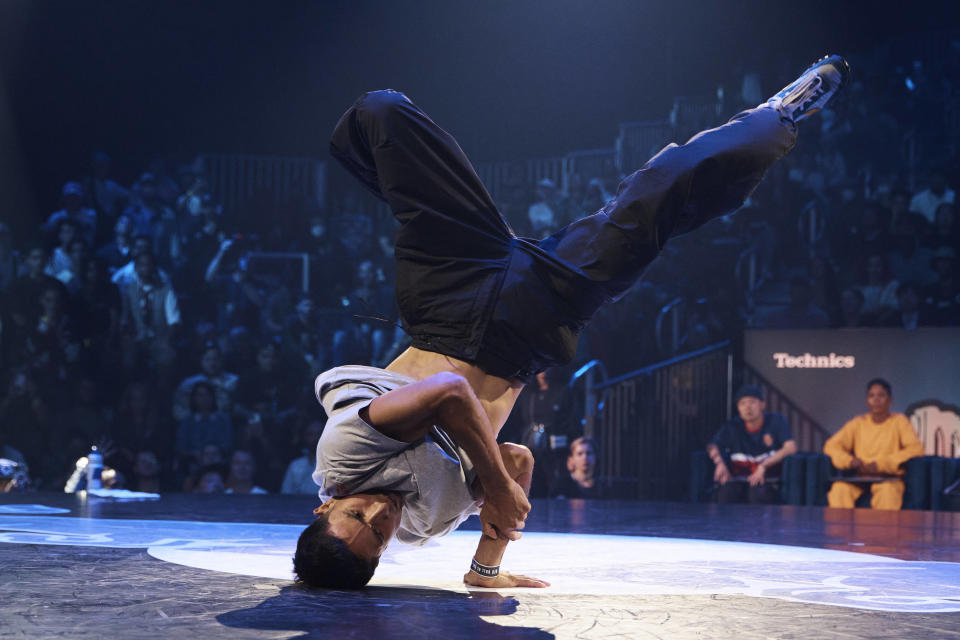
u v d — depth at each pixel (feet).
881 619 5.32
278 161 44.68
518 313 7.07
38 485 30.81
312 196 43.57
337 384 6.52
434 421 6.08
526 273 7.20
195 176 39.52
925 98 37.88
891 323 32.50
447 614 5.24
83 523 11.39
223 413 31.32
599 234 7.46
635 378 30.25
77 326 32.68
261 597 5.68
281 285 37.65
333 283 38.45
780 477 23.94
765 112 8.34
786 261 36.11
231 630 4.64
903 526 13.24
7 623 4.76
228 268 36.88
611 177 41.86
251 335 35.68
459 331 7.02
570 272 7.25
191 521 12.19
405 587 6.42
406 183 7.24
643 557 8.82
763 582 6.96
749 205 36.55
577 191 42.60
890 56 42.22
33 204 42.09
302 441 32.68
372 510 6.11
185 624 4.78
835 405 27.53
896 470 22.29
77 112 43.09
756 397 24.26
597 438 29.99
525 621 5.08
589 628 4.89
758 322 34.55
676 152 7.80
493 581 6.56
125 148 44.04
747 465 24.02
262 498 18.47
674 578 7.20
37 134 42.37
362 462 6.10
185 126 45.32
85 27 43.11
